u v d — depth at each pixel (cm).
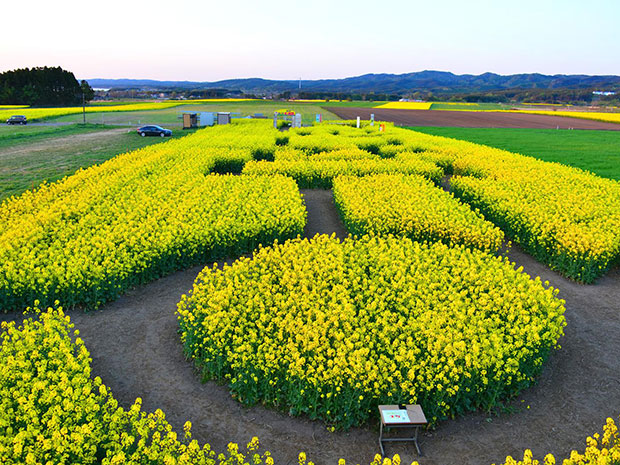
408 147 3347
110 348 946
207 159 2581
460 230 1416
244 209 1574
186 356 917
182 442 691
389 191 1892
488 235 1387
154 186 1941
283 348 778
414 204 1659
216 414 759
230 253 1439
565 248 1345
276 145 3712
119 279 1165
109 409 712
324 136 4019
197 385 834
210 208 1616
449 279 1072
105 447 602
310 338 809
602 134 5556
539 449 686
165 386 830
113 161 2575
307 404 757
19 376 723
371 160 2708
